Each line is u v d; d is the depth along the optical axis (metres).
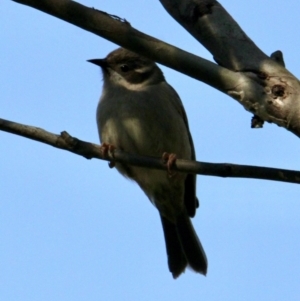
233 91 6.08
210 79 6.12
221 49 6.71
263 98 5.93
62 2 6.00
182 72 6.19
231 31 6.82
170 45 6.16
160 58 6.14
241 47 6.61
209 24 6.97
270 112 5.90
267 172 7.15
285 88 5.92
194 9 7.15
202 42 6.95
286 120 5.83
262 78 6.06
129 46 6.12
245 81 6.04
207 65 6.11
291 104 5.82
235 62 6.48
